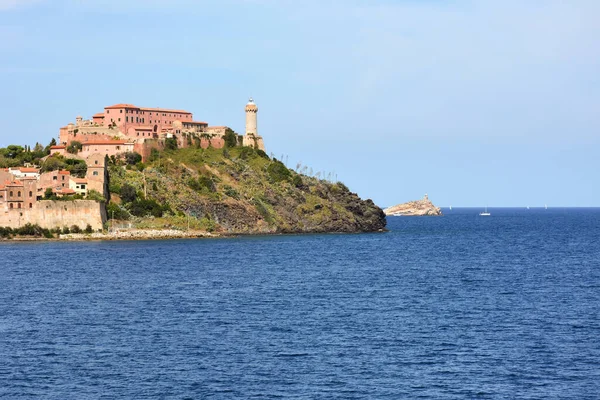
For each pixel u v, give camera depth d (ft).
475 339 375.04
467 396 287.07
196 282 600.80
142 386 297.74
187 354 344.08
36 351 350.43
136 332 390.63
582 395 288.30
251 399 282.56
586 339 375.86
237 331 392.68
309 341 369.50
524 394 289.33
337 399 282.97
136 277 636.89
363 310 459.32
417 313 448.65
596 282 611.47
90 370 319.27
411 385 299.17
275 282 604.08
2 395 288.30
